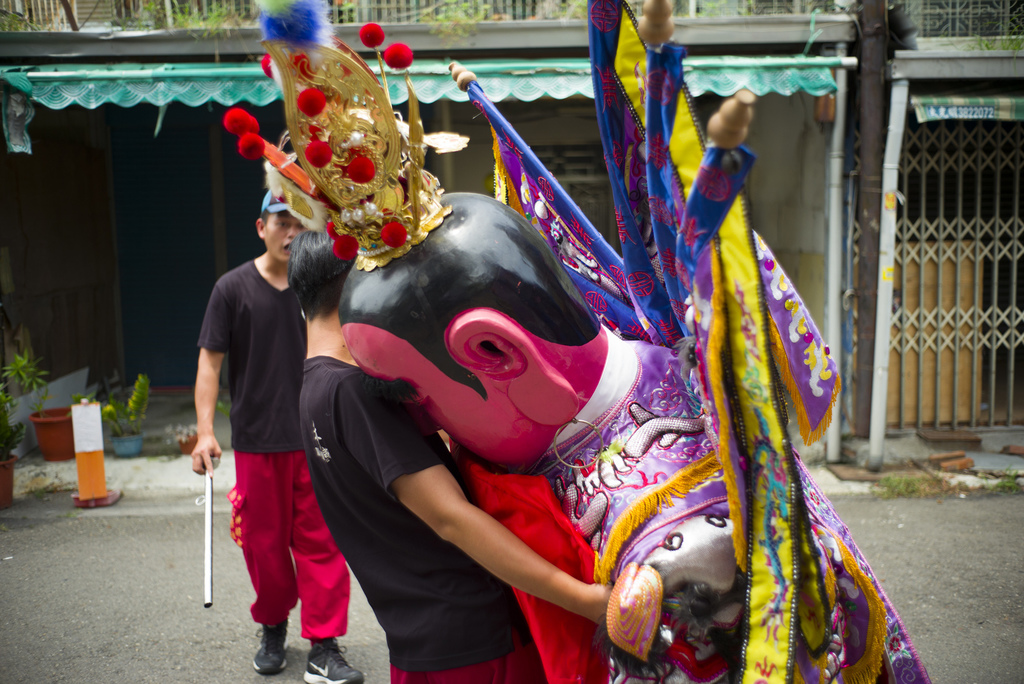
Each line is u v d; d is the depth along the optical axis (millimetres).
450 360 1562
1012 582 4195
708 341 1378
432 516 1653
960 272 6188
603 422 1682
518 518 1672
